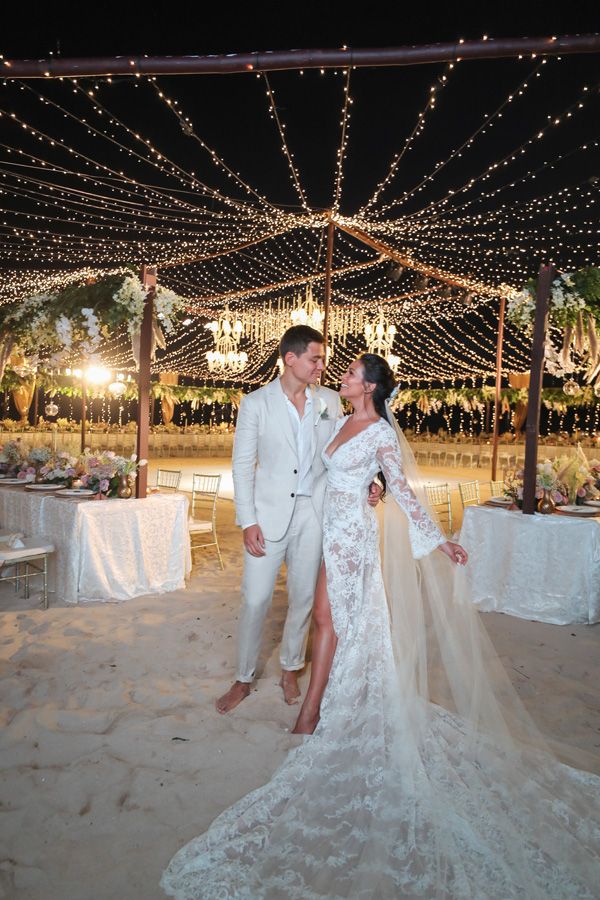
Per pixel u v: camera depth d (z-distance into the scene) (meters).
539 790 2.45
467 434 21.61
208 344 19.06
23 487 5.74
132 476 5.39
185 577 5.58
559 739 3.01
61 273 9.04
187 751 2.83
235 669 3.75
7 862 2.13
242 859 2.13
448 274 9.96
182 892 1.99
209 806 2.45
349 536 2.99
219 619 4.60
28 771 2.65
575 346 5.51
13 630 4.34
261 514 3.26
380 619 2.91
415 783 2.42
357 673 2.81
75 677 3.58
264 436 3.25
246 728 3.03
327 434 3.32
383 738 2.62
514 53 3.18
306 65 3.28
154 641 4.16
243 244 9.45
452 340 17.56
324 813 2.34
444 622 2.97
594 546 4.66
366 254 10.63
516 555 4.90
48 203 7.53
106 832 2.29
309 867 2.09
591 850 2.17
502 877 2.02
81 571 4.91
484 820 2.27
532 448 4.91
